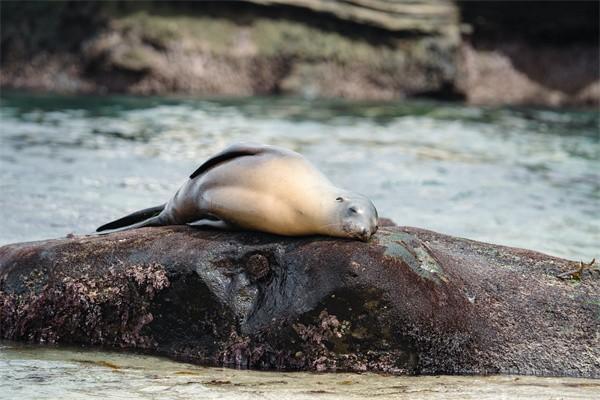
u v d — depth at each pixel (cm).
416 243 2127
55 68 7594
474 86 8412
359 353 2008
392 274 2019
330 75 7988
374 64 8062
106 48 7488
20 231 3017
